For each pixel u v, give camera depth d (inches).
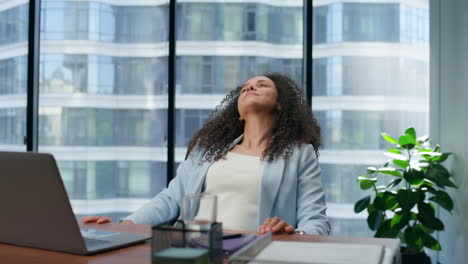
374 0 141.6
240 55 148.3
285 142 69.4
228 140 74.9
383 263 34.8
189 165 72.7
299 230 57.5
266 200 65.2
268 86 73.2
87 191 150.6
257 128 72.4
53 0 150.0
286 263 32.4
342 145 142.4
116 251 40.1
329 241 44.4
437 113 133.3
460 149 118.5
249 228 64.8
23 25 152.6
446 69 127.4
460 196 118.5
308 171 68.3
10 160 37.4
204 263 29.9
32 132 150.0
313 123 79.4
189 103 149.6
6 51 153.6
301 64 146.9
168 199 69.0
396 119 140.5
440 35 131.3
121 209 151.4
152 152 150.7
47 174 36.0
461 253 117.0
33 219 39.3
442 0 129.9
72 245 38.7
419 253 118.4
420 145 123.0
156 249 30.0
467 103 113.7
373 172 122.1
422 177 113.9
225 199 66.5
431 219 113.5
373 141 141.3
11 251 39.8
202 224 32.1
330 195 142.5
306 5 144.2
